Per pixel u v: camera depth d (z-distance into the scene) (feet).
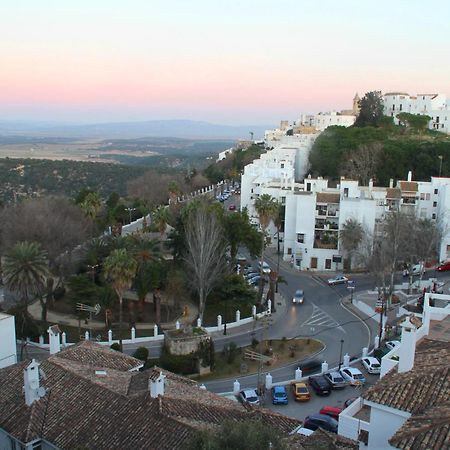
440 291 274.77
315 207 334.24
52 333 152.56
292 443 104.88
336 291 292.81
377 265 269.23
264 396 171.53
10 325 165.68
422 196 346.74
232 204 490.90
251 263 343.46
